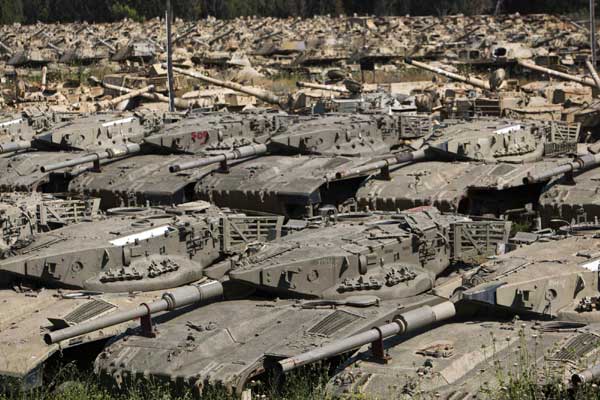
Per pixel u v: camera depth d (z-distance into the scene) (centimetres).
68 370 3031
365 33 15450
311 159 5172
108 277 3478
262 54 13175
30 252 3538
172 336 2994
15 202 4194
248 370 2778
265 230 3772
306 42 13300
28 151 6072
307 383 2783
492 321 2988
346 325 2942
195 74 7788
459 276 3428
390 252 3325
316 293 3231
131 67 11181
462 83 8494
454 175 4881
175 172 5128
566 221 4375
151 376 2834
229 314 3112
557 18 16875
